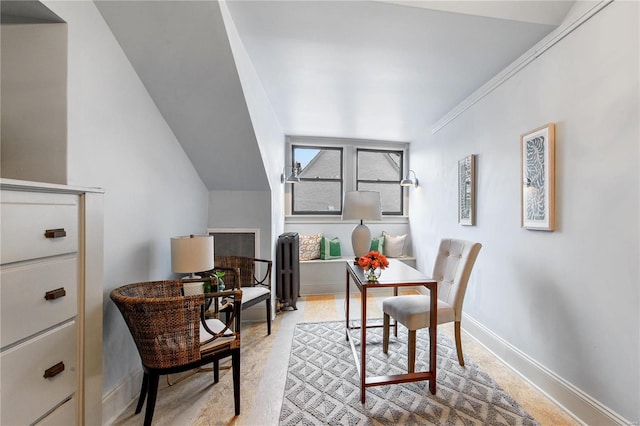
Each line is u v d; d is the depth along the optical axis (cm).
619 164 129
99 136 141
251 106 207
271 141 290
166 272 205
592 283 142
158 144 196
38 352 92
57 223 98
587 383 143
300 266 372
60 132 121
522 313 189
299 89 250
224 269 223
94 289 113
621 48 127
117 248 153
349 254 419
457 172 280
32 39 120
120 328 155
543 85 173
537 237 178
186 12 143
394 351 219
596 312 139
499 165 216
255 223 285
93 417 112
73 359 106
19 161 121
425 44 180
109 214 148
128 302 125
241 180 271
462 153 272
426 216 364
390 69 211
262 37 175
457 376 185
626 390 126
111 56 149
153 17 144
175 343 132
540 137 172
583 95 146
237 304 151
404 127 355
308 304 336
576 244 150
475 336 237
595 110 140
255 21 160
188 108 196
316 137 411
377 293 381
